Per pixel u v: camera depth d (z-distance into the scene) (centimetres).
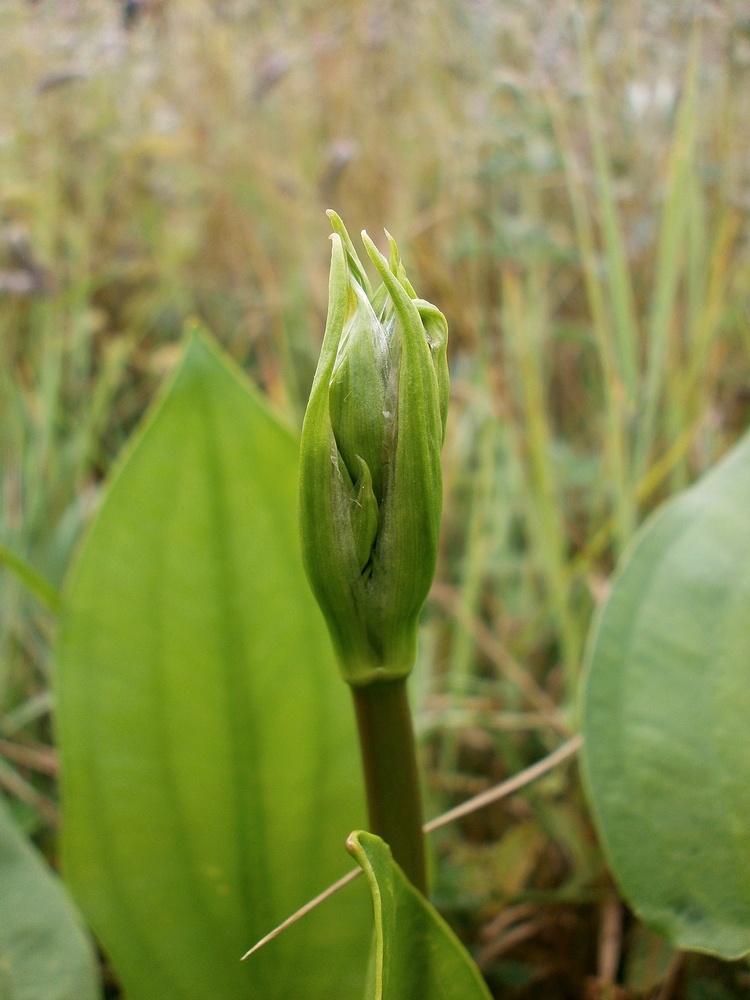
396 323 13
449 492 29
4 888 16
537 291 29
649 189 29
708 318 26
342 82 37
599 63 28
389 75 37
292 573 17
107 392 33
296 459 17
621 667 17
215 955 16
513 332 28
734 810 16
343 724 17
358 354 12
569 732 23
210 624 17
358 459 12
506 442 26
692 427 25
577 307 35
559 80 27
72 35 38
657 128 29
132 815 16
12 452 30
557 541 24
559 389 35
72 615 16
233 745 17
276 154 39
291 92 38
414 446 12
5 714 26
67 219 36
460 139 32
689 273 26
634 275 30
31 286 29
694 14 25
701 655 17
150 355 35
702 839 16
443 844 23
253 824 17
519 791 23
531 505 27
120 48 38
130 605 17
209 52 38
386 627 13
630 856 16
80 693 16
